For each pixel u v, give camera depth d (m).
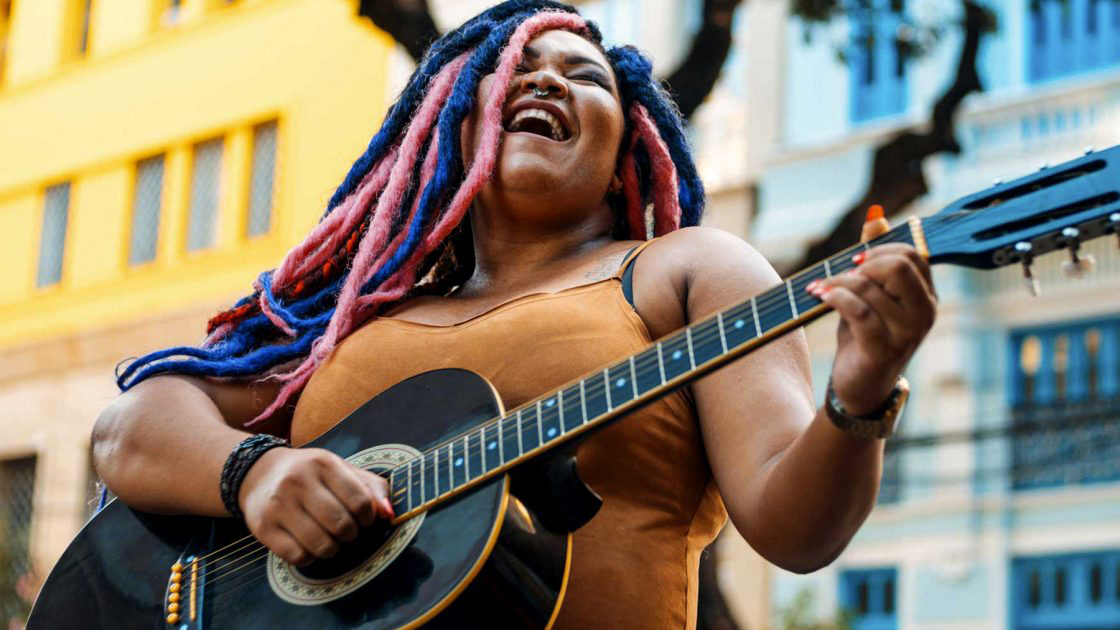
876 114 14.33
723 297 1.92
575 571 1.83
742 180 14.28
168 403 2.12
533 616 1.77
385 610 1.80
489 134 2.16
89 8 16.50
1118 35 13.74
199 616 1.98
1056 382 13.55
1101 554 13.09
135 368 2.22
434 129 2.27
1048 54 13.97
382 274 2.20
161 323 14.67
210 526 2.08
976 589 13.37
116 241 15.38
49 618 2.11
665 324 1.95
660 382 1.73
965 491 13.49
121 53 15.97
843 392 1.59
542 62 2.24
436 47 2.38
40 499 14.96
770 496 1.70
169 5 16.05
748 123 14.80
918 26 9.51
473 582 1.79
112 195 15.54
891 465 13.83
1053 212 1.54
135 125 15.57
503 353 1.96
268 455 1.95
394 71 14.08
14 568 11.60
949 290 13.89
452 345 2.02
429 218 2.22
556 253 2.18
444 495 1.84
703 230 2.04
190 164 15.17
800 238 14.11
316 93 14.48
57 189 16.03
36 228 16.00
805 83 14.66
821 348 13.84
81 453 14.91
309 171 14.33
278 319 2.25
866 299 1.55
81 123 16.00
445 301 2.15
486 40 2.27
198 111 15.19
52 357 15.28
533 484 1.83
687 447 1.91
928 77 14.00
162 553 2.09
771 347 1.86
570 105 2.18
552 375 1.91
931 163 13.84
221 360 2.23
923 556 13.55
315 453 1.88
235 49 15.14
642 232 2.32
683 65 7.86
